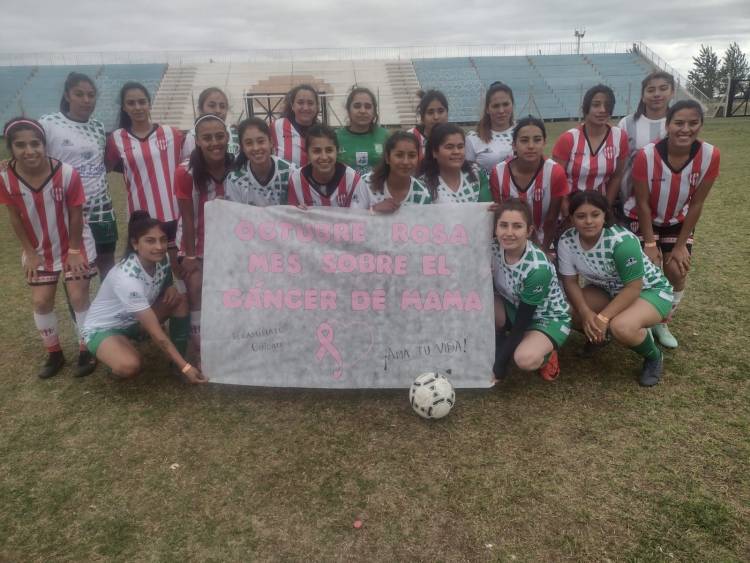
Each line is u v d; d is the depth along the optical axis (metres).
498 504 2.81
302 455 3.24
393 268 3.93
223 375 3.96
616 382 3.93
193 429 3.52
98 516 2.81
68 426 3.58
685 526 2.62
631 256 3.79
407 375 3.91
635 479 2.94
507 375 4.11
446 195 4.14
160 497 2.93
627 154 4.49
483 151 4.79
